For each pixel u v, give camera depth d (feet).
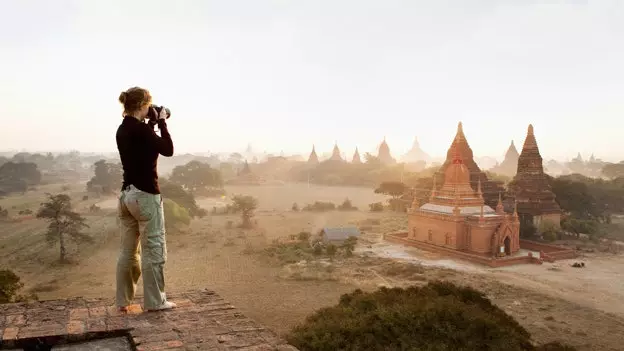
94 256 211.41
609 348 106.93
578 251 226.79
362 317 79.82
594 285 163.32
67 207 209.67
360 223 328.29
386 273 179.01
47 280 170.71
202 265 193.77
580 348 106.63
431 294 95.71
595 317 129.08
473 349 70.85
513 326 90.38
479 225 207.41
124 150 23.57
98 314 22.58
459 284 162.61
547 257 203.31
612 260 207.10
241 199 313.73
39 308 23.30
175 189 340.39
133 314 22.63
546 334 115.44
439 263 198.59
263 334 20.20
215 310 23.40
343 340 73.36
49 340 19.30
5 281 107.14
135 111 24.14
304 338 76.02
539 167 280.51
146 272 23.07
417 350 68.23
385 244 245.86
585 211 316.19
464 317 77.77
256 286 160.56
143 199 23.12
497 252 206.59
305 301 142.31
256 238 262.88
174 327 20.90
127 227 23.95
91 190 540.52
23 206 399.03
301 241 245.65
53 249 224.12
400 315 77.10
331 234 249.96
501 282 166.30
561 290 156.76
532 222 265.75
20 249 226.17
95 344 19.49
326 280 168.25
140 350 18.10
